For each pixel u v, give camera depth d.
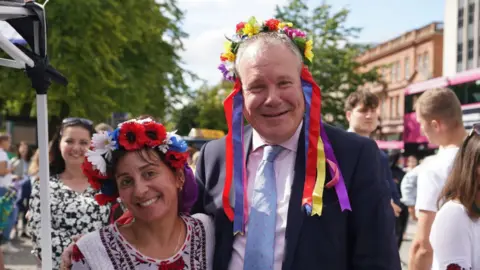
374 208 2.00
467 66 30.84
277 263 2.02
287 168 2.14
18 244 8.77
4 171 7.73
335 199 2.02
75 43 11.12
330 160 2.07
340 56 21.94
